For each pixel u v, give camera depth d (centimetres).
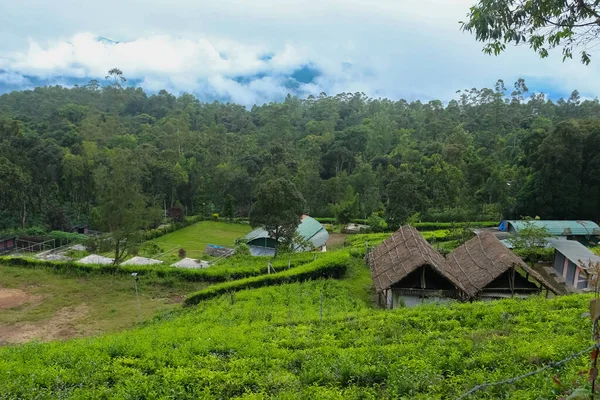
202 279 3406
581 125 5103
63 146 7669
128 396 1366
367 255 3738
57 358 1728
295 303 2659
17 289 3222
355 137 8919
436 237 4694
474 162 6400
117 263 3694
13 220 5981
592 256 3241
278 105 12088
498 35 966
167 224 6419
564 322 1788
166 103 13412
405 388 1257
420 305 2348
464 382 1254
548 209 5022
